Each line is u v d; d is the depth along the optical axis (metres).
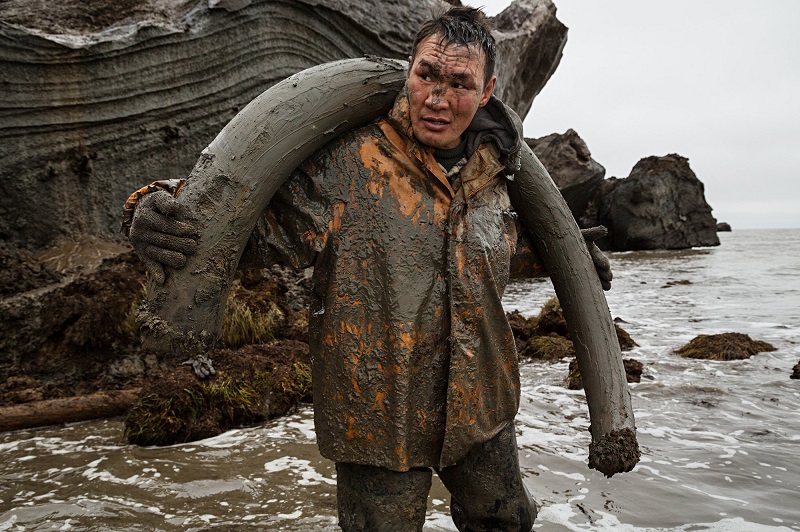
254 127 2.45
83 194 8.58
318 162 2.57
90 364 6.57
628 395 2.86
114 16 8.86
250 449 5.26
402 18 10.34
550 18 15.23
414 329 2.45
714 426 5.73
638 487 4.37
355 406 2.49
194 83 9.12
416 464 2.55
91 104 8.46
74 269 7.69
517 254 3.03
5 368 6.35
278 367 6.61
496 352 2.61
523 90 15.60
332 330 2.49
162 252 2.33
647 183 36.19
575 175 30.16
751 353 8.53
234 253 2.44
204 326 2.46
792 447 5.18
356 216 2.49
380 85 2.61
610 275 3.12
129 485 4.52
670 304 14.09
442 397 2.55
